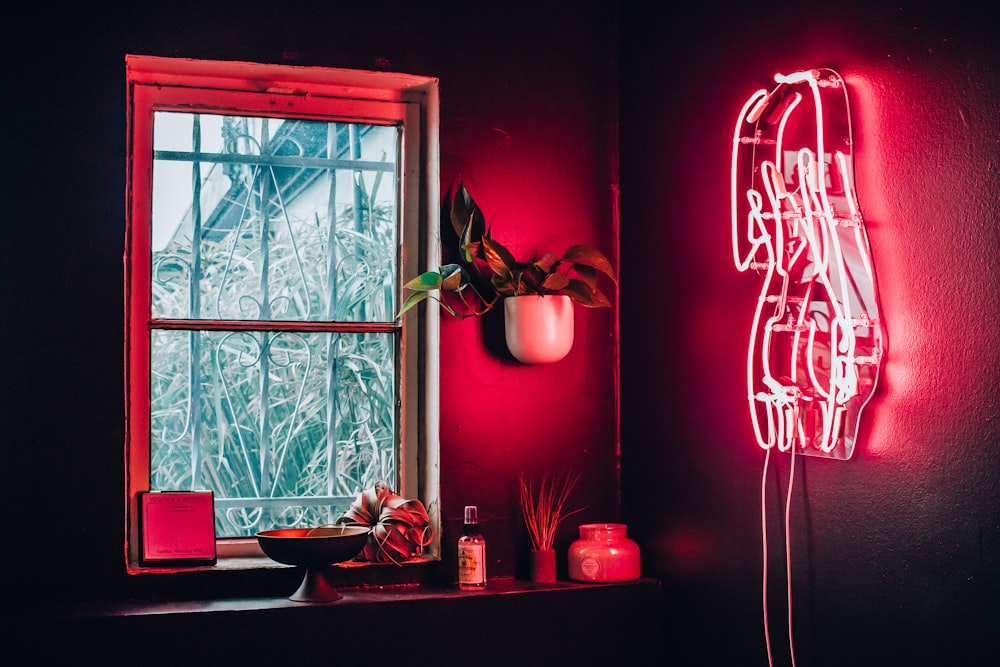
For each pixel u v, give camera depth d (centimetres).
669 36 268
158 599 246
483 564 258
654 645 262
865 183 190
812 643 206
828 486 201
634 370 282
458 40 278
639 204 282
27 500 242
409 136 283
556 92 287
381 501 263
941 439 171
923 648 175
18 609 232
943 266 170
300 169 276
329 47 266
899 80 181
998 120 159
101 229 250
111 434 247
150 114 264
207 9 258
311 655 236
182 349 264
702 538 249
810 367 202
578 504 283
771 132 218
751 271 229
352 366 276
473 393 274
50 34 249
